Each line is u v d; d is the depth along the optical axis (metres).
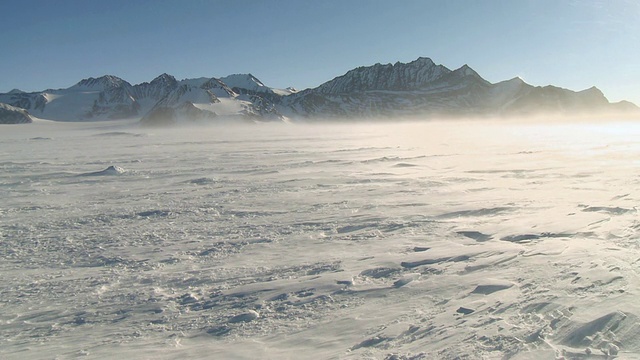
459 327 5.63
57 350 6.10
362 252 10.04
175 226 13.52
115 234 12.70
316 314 6.73
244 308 7.18
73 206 17.12
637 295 5.99
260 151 43.62
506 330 5.37
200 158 36.53
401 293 7.29
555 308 5.82
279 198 17.81
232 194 19.05
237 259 9.98
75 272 9.48
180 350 5.89
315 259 9.65
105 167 30.39
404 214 14.06
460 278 7.71
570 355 4.69
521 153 35.19
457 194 17.47
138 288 8.38
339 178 23.23
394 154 37.38
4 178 25.27
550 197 15.91
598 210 13.09
